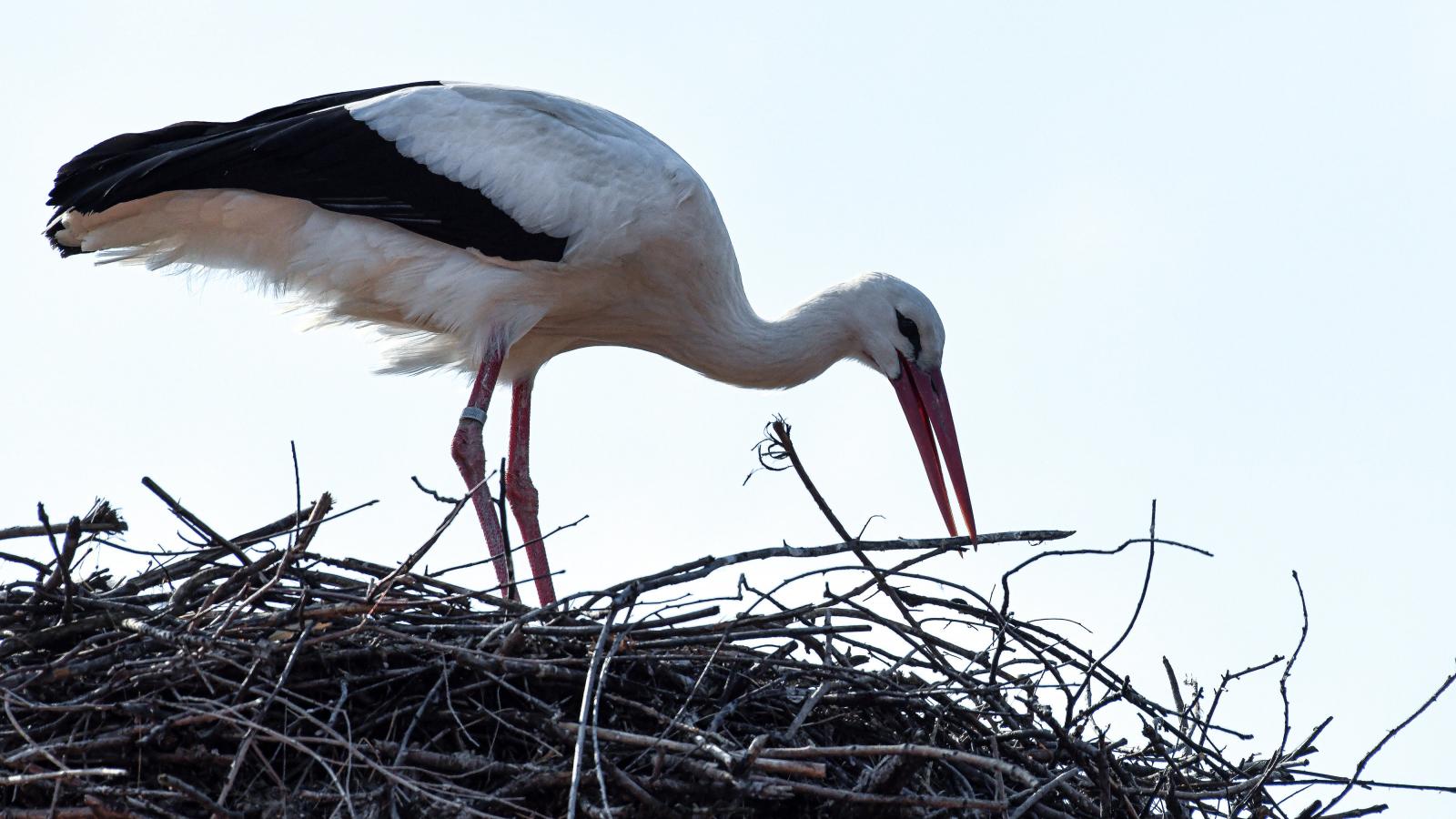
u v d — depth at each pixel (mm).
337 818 9492
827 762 10461
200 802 9078
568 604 11141
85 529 10258
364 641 10242
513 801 9719
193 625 10039
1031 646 11258
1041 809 10609
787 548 10797
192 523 10719
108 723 9852
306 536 10297
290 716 10000
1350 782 10898
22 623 10586
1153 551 10758
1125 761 11375
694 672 10852
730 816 9953
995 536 10969
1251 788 10844
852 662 11461
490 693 10438
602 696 10375
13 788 9656
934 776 10773
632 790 9523
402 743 9836
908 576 11039
